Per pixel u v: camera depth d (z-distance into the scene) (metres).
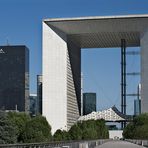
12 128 91.81
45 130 133.12
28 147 49.53
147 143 98.69
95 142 98.56
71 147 56.00
